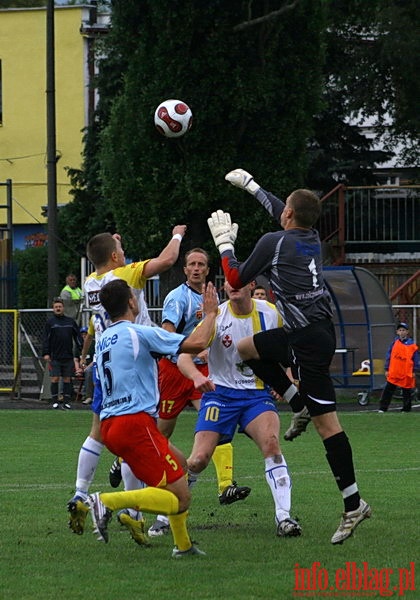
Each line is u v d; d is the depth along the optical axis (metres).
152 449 17.89
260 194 20.69
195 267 25.09
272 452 20.78
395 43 72.25
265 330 21.08
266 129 57.47
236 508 24.11
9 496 25.70
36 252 84.56
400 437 41.19
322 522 21.89
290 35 57.38
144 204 57.84
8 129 95.25
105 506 17.23
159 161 57.00
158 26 55.75
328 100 76.31
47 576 16.95
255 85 55.81
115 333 18.12
